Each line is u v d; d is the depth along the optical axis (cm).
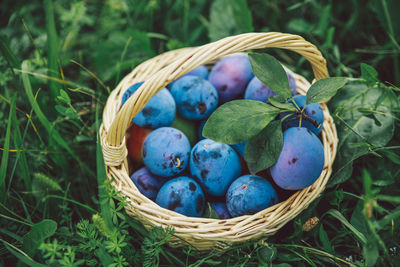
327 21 50
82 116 46
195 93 39
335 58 50
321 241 37
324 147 38
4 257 39
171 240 37
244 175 37
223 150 37
